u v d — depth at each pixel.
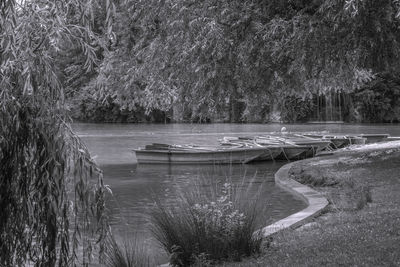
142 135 45.84
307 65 12.22
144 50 13.51
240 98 14.30
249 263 6.20
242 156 25.36
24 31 3.67
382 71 14.00
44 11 3.65
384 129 51.59
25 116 3.99
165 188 16.33
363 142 32.03
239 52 11.83
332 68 14.08
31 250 4.20
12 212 4.12
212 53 11.19
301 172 17.22
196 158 24.72
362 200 9.86
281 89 14.18
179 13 11.49
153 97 14.42
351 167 16.61
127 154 29.70
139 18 13.25
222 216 6.92
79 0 3.67
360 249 6.02
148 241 8.48
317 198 11.68
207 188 14.05
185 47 11.77
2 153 4.04
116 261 6.11
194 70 11.92
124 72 13.99
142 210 11.95
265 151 25.80
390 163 16.19
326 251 6.20
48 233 4.09
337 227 7.79
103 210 4.20
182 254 6.65
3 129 3.91
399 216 7.84
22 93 3.88
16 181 4.09
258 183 17.09
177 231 6.79
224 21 11.93
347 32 11.05
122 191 15.69
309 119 67.25
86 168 4.08
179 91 13.46
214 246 6.66
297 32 10.98
